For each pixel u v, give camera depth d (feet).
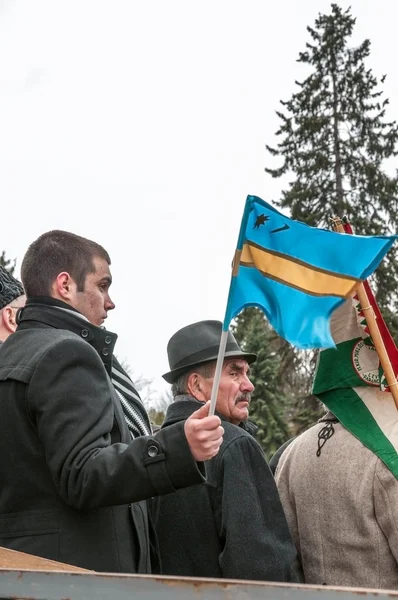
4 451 9.53
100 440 9.21
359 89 85.15
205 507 11.36
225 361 12.44
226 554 10.83
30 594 7.05
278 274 10.16
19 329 10.44
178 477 8.86
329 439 12.17
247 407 12.58
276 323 10.03
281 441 84.79
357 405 12.21
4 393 9.56
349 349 12.43
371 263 10.11
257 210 10.17
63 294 10.56
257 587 6.56
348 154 84.07
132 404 11.71
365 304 11.32
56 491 9.41
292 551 11.02
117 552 9.59
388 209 82.69
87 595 6.92
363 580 11.43
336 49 86.79
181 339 12.59
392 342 12.34
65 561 9.24
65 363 9.39
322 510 11.94
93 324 10.44
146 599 6.79
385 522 11.38
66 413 9.19
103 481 8.82
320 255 10.24
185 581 6.71
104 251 11.10
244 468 11.25
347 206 80.69
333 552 11.75
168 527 11.63
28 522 9.38
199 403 12.33
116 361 11.89
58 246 10.73
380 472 11.48
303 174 83.51
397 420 12.00
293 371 74.02
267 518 11.14
